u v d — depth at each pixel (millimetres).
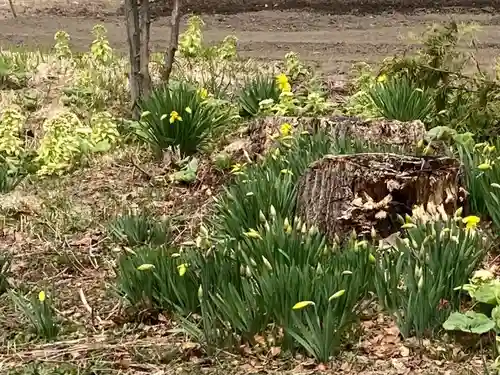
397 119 4555
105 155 4633
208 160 4418
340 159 3479
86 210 4086
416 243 3193
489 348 2949
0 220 4000
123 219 3809
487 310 3018
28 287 3477
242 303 2938
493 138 4391
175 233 3838
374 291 3127
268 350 2938
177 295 3107
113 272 3545
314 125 4195
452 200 3467
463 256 3043
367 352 2941
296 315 2904
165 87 4746
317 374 2830
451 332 2973
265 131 4297
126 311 3205
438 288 2961
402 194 3465
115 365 2953
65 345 3080
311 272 2994
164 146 4527
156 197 4172
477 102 4422
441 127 4117
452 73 4566
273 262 3094
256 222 3477
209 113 4648
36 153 4773
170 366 2930
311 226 3400
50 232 3914
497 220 3463
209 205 4020
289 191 3574
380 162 3479
